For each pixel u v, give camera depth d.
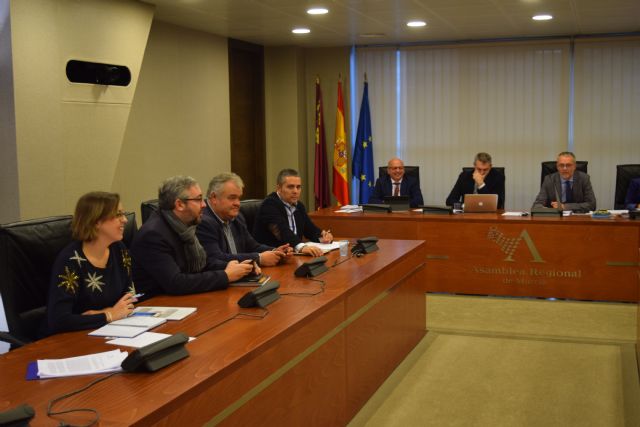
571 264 5.31
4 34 4.01
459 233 5.55
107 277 2.64
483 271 5.54
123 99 4.86
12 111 4.04
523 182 7.60
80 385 1.79
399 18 6.05
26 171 4.12
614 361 3.99
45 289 2.73
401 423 3.13
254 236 4.41
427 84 7.77
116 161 4.82
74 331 2.31
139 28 5.00
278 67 7.83
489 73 7.59
